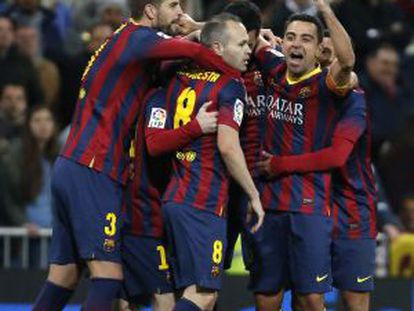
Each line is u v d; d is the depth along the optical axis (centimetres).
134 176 2770
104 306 2666
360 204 2969
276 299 2884
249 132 2847
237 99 2669
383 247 3709
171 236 2708
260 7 4247
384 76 4228
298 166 2802
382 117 4184
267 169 2823
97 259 2675
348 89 2786
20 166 3734
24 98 3894
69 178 2673
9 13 4319
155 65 2719
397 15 4494
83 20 4303
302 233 2812
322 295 2842
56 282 2738
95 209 2669
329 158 2800
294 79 2802
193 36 2794
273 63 2827
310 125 2805
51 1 4525
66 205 2686
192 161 2675
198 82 2689
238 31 2684
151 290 2808
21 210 3728
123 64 2680
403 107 4244
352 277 2970
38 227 3722
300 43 2767
